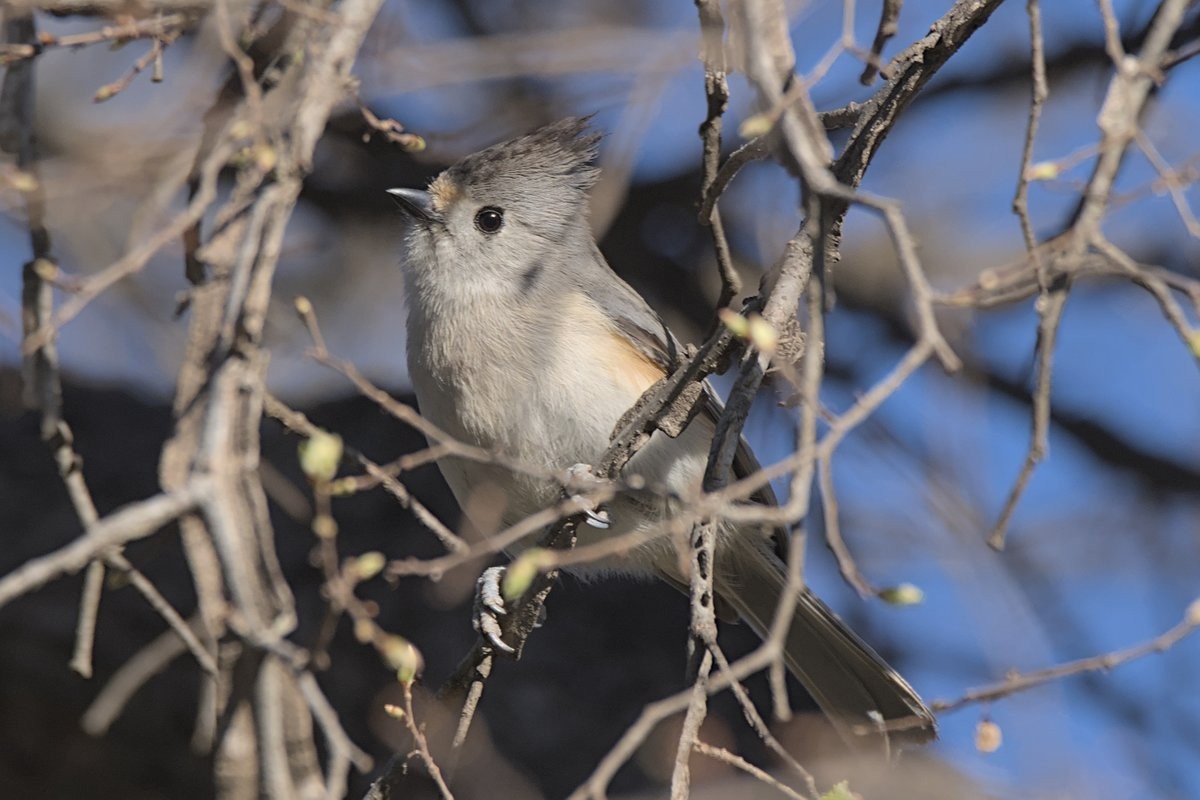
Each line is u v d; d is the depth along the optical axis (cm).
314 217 1279
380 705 1052
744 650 1161
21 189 575
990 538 555
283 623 510
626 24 1243
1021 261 582
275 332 1170
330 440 539
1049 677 588
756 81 586
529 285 945
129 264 556
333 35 589
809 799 603
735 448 672
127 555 1043
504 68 1049
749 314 707
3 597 479
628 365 931
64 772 1048
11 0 601
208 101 715
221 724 510
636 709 1102
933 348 520
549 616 1148
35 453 1152
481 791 1028
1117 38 600
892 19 727
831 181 560
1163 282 544
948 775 1065
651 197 1252
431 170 1217
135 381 1252
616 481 718
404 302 993
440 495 1158
